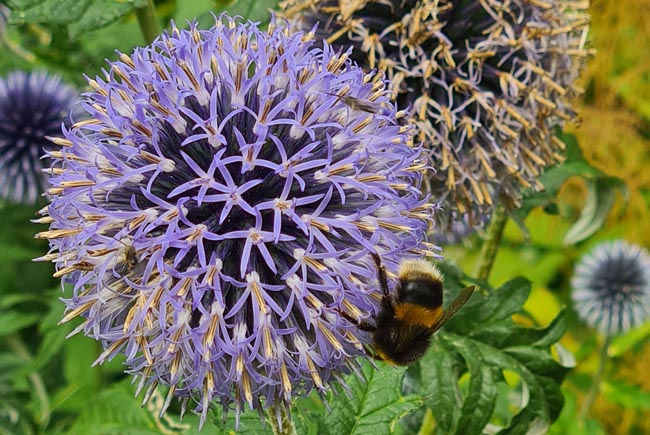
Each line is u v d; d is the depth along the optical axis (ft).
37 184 0.95
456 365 0.67
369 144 0.53
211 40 0.54
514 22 0.68
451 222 0.71
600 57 1.36
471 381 0.65
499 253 1.24
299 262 0.51
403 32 0.66
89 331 0.53
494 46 0.67
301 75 0.54
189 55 0.54
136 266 0.51
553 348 0.83
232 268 0.52
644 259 1.02
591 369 1.18
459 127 0.67
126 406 0.69
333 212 0.53
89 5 0.60
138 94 0.53
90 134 0.56
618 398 1.02
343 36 0.68
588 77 1.37
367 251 0.52
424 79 0.66
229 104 0.54
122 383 0.71
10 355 0.93
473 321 0.67
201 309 0.50
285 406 0.54
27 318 0.86
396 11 0.67
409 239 0.53
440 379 0.65
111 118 0.53
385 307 0.56
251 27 0.56
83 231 0.51
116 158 0.52
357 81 0.55
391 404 0.57
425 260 0.58
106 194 0.53
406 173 0.54
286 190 0.51
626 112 1.37
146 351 0.51
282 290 0.53
